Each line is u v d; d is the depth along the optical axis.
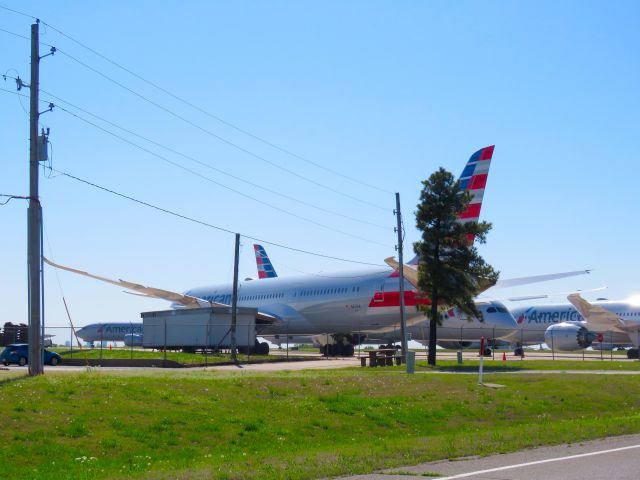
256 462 14.04
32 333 26.19
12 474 13.40
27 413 17.06
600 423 19.48
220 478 12.34
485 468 12.89
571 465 12.97
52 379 22.62
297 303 64.06
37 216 26.91
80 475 13.09
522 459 13.89
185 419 18.03
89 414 17.45
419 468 13.22
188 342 55.78
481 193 49.66
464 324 61.62
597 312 62.31
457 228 44.66
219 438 17.17
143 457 15.11
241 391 22.11
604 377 30.38
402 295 46.91
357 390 24.00
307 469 13.09
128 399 19.31
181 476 12.53
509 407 23.02
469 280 44.41
